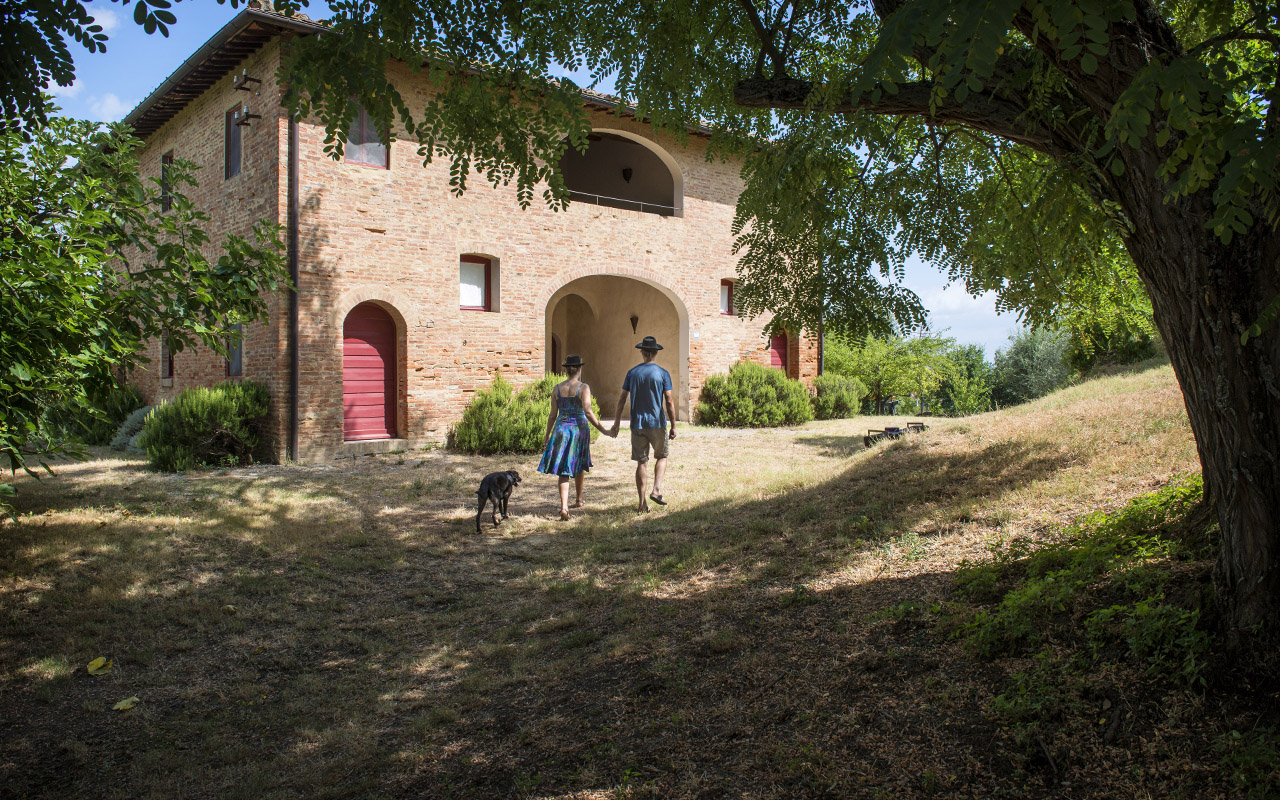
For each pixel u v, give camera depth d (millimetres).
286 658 4578
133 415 13812
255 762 3381
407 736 3541
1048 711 2695
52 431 5562
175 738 3631
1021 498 5316
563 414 7883
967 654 3227
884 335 5188
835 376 19438
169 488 9148
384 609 5383
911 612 3773
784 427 16547
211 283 5699
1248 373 2479
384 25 3656
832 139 4422
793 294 5258
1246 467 2527
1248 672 2486
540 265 14227
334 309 11820
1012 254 4660
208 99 13484
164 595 5527
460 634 4844
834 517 6137
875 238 4984
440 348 12984
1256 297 2424
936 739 2758
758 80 3975
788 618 4180
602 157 19734
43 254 4320
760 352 18234
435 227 12898
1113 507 4570
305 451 11555
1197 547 3297
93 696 4082
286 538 6988
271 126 11430
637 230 15742
